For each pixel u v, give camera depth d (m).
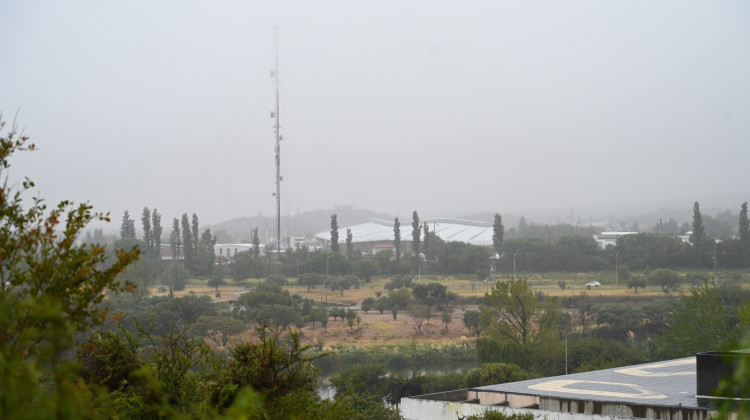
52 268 8.33
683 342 65.19
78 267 8.43
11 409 5.42
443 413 33.78
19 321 6.73
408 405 35.12
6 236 8.31
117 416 8.69
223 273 160.25
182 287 137.25
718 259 169.50
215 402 11.83
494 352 64.62
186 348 13.24
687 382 36.00
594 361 61.88
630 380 37.31
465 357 86.88
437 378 59.44
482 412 31.77
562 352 65.25
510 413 31.25
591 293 131.88
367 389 56.25
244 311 94.88
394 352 87.31
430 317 109.69
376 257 178.12
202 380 12.26
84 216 8.76
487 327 68.88
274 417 12.18
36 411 5.52
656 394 32.44
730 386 4.77
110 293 86.12
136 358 12.64
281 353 12.64
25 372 5.74
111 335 12.75
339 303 125.00
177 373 12.51
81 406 6.16
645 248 180.00
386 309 118.06
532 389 35.38
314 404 13.04
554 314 66.81
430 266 176.38
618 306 100.44
